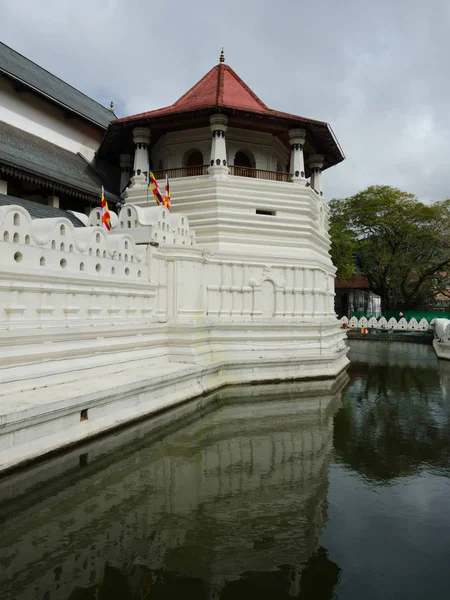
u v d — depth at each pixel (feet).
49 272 34.42
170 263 52.29
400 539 20.75
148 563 18.67
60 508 23.18
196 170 71.97
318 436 36.58
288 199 65.57
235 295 59.98
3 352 30.09
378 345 112.78
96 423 31.89
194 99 72.18
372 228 154.10
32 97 72.64
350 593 16.99
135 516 22.53
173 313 51.98
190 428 37.76
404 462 30.73
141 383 36.81
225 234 61.98
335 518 22.66
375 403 48.57
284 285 62.64
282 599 16.62
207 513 22.98
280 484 26.81
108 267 42.19
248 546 20.06
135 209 51.88
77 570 18.15
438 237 140.67
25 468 25.61
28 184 65.72
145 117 64.80
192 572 18.21
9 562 18.49
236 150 71.92
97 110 94.07
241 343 57.62
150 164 79.20
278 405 46.85
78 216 60.54
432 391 55.26
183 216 58.29
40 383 32.81
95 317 40.06
